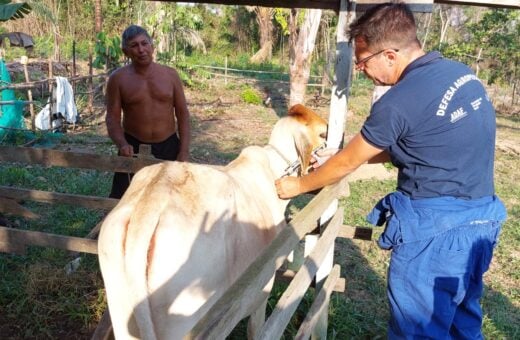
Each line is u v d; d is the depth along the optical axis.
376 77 2.02
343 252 4.82
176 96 3.83
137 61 3.59
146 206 1.81
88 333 3.25
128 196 1.93
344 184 2.80
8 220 4.77
